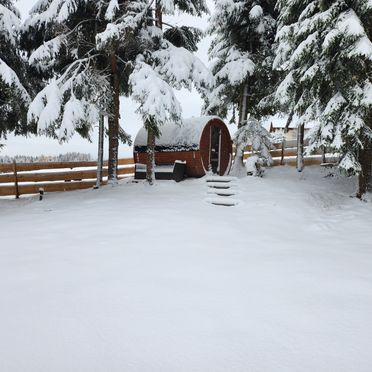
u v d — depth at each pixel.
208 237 6.70
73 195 12.45
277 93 11.16
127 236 6.64
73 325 3.24
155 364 2.64
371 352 2.83
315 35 9.56
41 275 4.59
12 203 12.17
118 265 5.00
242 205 9.91
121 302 3.75
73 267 4.91
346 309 3.63
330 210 9.62
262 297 3.92
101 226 7.39
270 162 14.29
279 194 10.93
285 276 4.61
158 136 12.42
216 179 12.59
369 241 6.65
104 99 12.53
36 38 13.09
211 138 14.38
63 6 11.03
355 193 11.00
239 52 14.74
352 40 8.82
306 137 11.00
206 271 4.79
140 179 14.52
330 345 2.93
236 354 2.78
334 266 5.04
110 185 13.38
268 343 2.95
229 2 13.85
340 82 10.03
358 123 9.19
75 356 2.75
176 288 4.16
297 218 8.79
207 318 3.39
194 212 8.90
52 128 11.31
